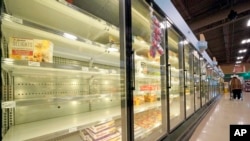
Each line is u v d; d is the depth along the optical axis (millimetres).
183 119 3355
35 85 1666
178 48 3781
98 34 1996
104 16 2207
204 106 6621
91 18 1596
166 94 2580
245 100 11219
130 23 1744
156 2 2277
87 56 2186
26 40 1151
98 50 1945
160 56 2568
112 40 1995
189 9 6844
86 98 1579
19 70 1374
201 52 6266
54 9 1414
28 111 1562
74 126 1410
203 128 4109
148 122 2557
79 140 1873
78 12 1482
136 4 2070
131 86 1682
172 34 3318
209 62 9320
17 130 1299
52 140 1687
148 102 2828
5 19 925
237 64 22703
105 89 2498
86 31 1911
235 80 12125
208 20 6984
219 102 10594
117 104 2643
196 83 5551
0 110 838
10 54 1101
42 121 1600
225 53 16953
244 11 6582
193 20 7332
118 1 1798
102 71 1657
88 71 1517
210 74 10055
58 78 1896
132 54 1726
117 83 2277
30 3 1316
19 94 1526
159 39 2441
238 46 14094
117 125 2082
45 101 1170
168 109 2576
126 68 1662
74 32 1909
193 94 4766
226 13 6453
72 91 2045
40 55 1181
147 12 2283
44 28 1163
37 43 1181
